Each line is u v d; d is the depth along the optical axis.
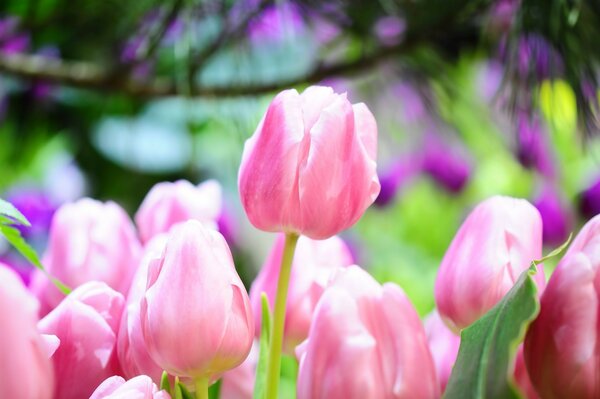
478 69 1.93
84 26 1.46
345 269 0.69
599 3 1.11
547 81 1.17
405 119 1.67
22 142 2.19
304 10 1.25
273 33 1.33
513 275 0.73
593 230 0.66
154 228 0.87
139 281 0.73
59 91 2.11
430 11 1.23
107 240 0.83
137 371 0.72
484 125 1.59
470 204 2.50
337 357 0.67
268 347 0.77
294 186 0.72
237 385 0.85
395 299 0.68
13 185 2.16
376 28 1.28
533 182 2.31
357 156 0.72
